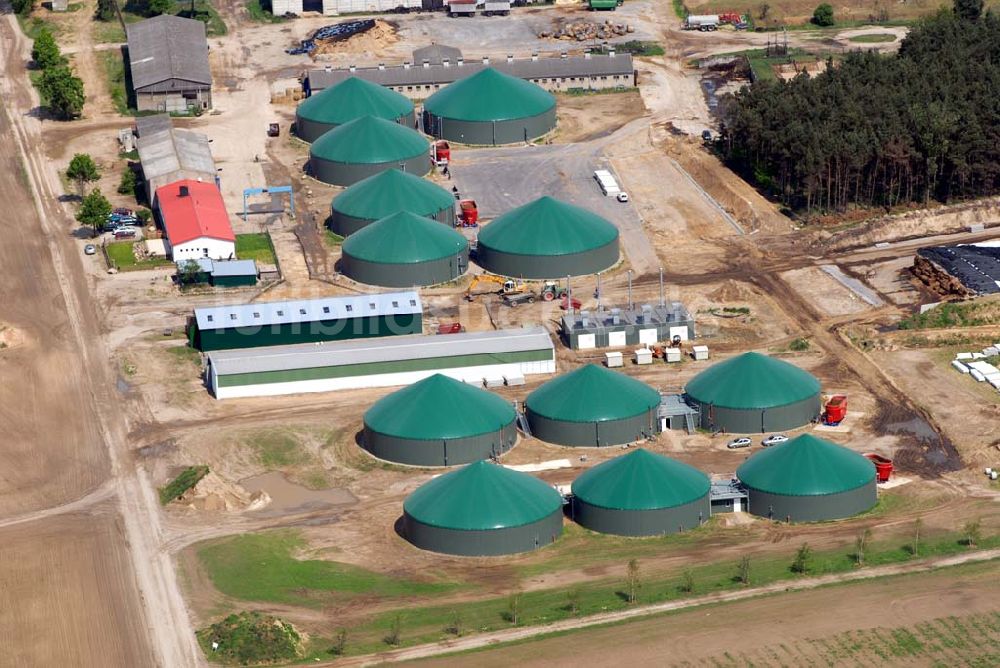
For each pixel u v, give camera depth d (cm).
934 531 16662
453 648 14412
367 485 18162
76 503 17762
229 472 18475
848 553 16125
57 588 15712
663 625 14675
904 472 18175
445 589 15738
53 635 14812
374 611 15250
